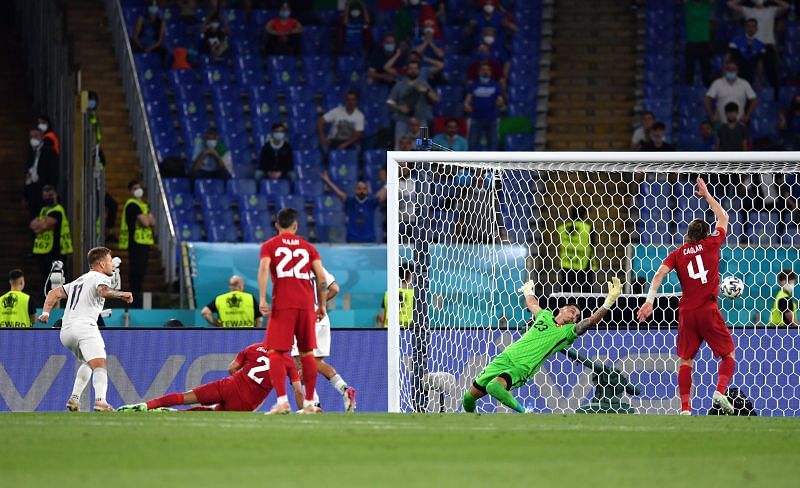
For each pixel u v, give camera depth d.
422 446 28.12
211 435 30.52
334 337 53.88
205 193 86.38
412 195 60.88
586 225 63.25
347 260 74.62
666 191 72.31
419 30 97.25
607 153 48.88
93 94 72.12
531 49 96.56
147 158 82.19
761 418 38.31
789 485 21.70
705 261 44.06
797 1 96.31
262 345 44.97
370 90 94.69
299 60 96.25
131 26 96.25
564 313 46.00
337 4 101.25
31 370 53.91
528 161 49.56
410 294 51.94
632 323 51.69
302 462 25.05
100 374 45.97
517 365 45.41
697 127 92.94
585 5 99.00
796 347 51.66
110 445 28.22
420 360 49.97
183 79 94.31
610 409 50.94
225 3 100.12
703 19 94.38
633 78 96.12
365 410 53.56
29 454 26.52
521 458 25.81
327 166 89.50
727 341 44.06
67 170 75.12
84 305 46.28
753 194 71.06
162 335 54.03
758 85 93.69
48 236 70.81
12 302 57.88
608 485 21.45
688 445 28.62
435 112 92.56
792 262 62.91
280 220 39.47
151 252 78.44
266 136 92.69
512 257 61.81
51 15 83.56
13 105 90.00
